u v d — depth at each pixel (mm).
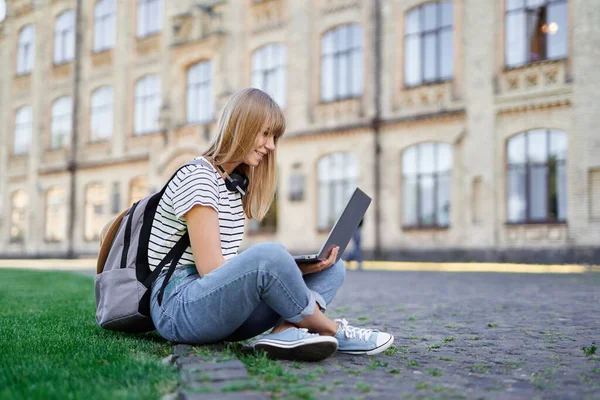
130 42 26828
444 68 18797
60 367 2992
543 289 9680
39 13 30625
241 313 3158
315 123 21234
